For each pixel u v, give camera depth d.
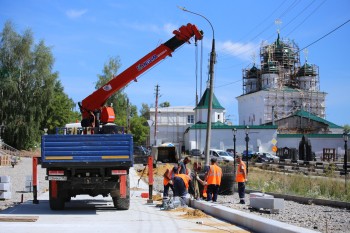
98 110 18.78
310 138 82.94
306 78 112.69
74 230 12.05
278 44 113.94
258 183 28.95
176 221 14.09
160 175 42.84
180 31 18.69
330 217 15.29
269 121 100.44
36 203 19.02
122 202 16.72
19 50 69.88
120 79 18.78
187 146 93.44
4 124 68.75
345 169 35.62
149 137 104.81
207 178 19.09
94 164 15.74
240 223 13.26
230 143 84.94
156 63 18.95
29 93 69.56
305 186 26.33
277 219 14.76
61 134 15.92
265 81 109.88
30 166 49.69
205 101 100.31
